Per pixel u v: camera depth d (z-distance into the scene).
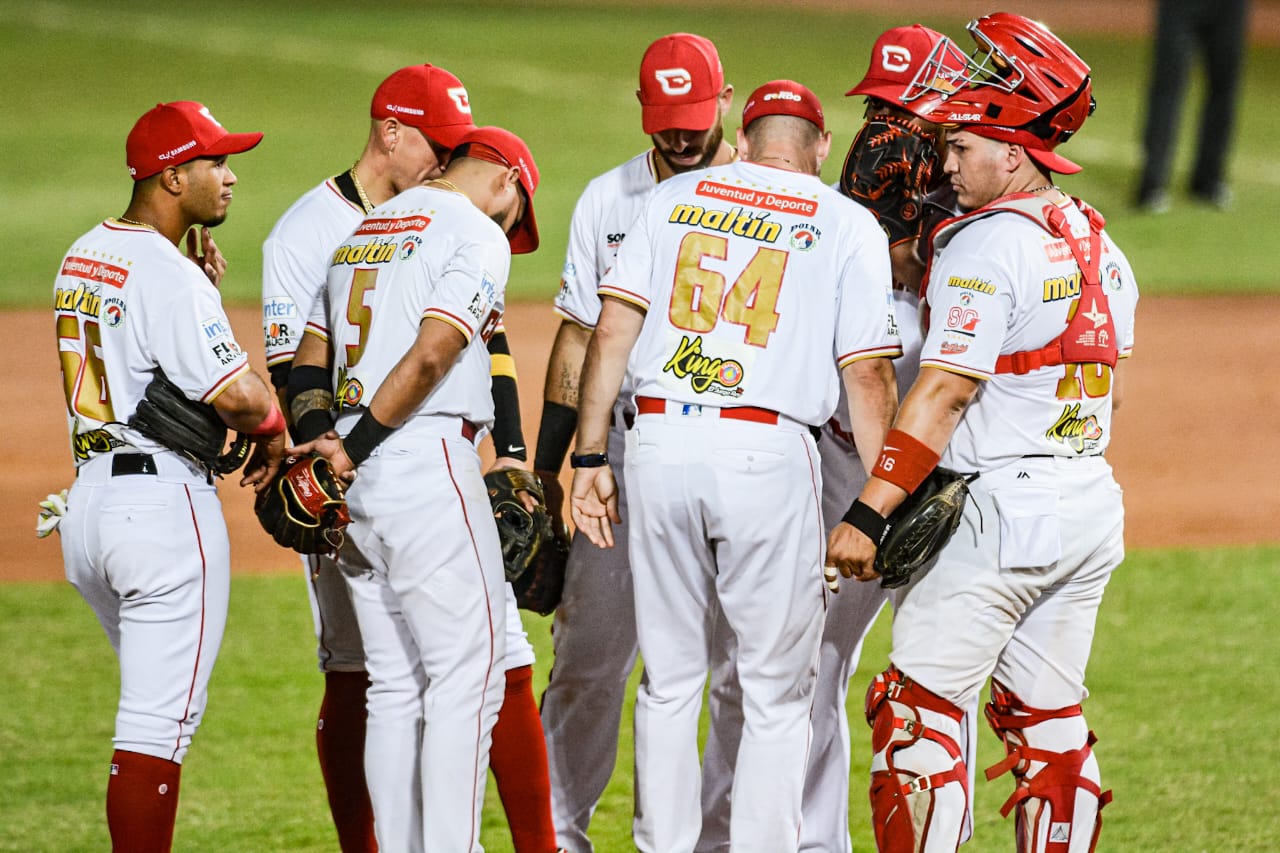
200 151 12.86
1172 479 29.73
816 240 12.42
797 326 12.34
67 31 102.44
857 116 73.31
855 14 120.25
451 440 12.77
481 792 12.89
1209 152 58.12
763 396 12.27
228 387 12.41
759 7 125.25
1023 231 11.84
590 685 14.55
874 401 12.39
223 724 18.30
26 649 20.62
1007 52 12.15
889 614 22.67
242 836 15.43
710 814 14.40
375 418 12.23
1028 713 12.76
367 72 87.38
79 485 12.89
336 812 14.38
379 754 12.95
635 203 14.64
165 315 12.37
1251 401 35.47
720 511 12.28
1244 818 15.70
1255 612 22.39
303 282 14.12
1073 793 12.55
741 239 12.47
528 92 81.62
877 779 12.39
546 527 14.28
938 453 11.80
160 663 12.65
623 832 15.79
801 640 12.60
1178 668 20.12
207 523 12.92
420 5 123.00
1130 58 97.75
